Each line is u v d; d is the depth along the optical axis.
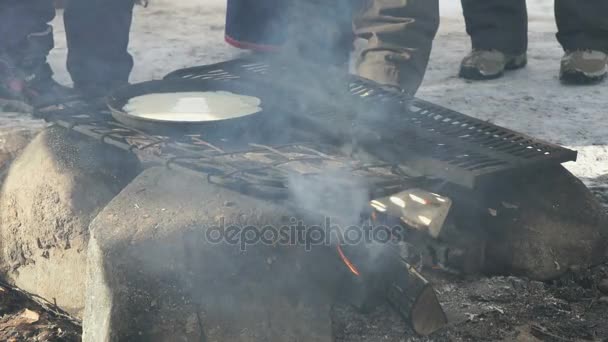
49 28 4.58
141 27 6.88
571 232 2.51
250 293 2.04
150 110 2.49
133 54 5.73
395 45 3.53
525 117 4.31
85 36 4.24
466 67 5.21
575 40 5.03
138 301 1.97
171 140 2.29
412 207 2.09
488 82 5.13
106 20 4.21
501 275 2.52
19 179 2.55
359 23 3.69
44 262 2.43
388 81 3.49
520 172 2.20
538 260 2.47
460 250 2.46
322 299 2.12
